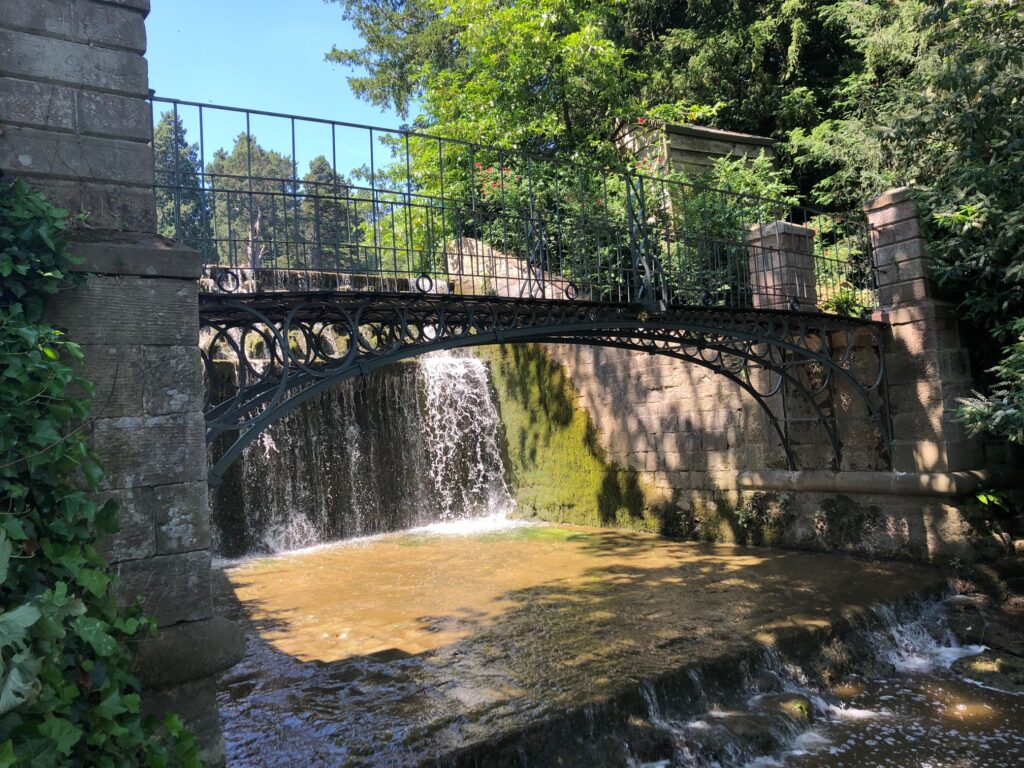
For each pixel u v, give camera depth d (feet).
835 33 49.65
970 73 24.98
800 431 30.53
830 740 16.76
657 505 35.91
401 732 14.58
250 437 13.97
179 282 10.18
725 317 23.58
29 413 8.11
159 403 9.86
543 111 45.91
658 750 15.38
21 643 6.72
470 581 27.63
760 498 31.89
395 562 31.73
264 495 35.35
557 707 15.44
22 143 9.46
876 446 28.12
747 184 39.34
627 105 46.03
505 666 18.15
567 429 40.37
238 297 13.89
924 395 26.76
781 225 28.71
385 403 40.29
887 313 27.76
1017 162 23.88
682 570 27.81
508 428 43.86
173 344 10.05
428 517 41.39
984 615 23.06
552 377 41.14
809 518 30.22
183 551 9.86
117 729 8.29
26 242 8.78
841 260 32.40
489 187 36.96
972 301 26.30
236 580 29.35
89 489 9.14
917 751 16.21
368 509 39.09
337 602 25.27
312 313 16.10
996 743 16.44
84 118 9.95
